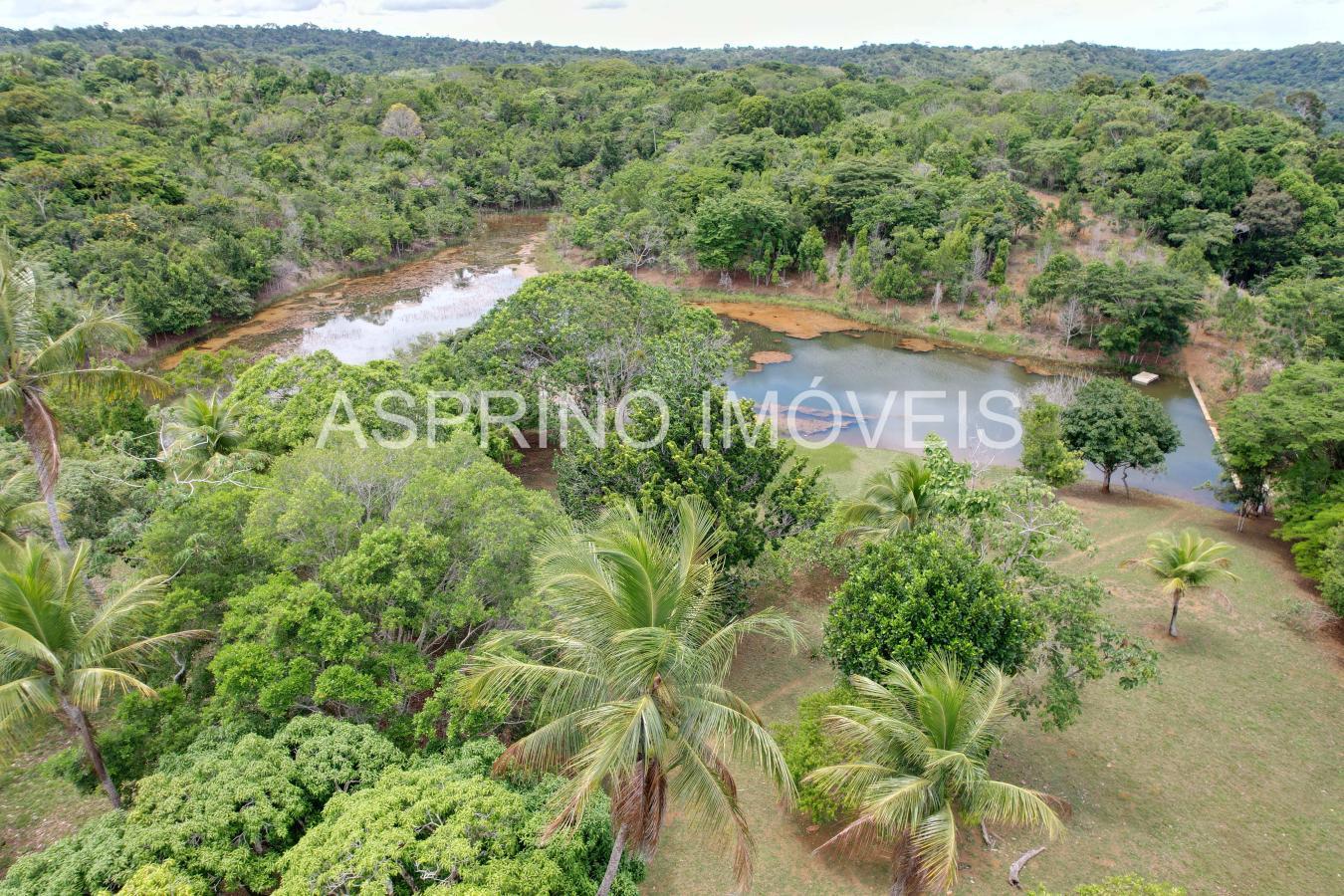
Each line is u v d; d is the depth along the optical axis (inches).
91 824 527.5
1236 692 846.5
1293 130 3344.0
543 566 499.2
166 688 669.3
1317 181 2822.3
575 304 1427.2
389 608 653.9
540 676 454.6
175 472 1034.1
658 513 847.7
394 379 1211.9
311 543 692.7
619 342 1430.9
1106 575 1081.4
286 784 530.3
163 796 517.0
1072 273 2133.4
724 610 877.8
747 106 3944.4
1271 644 924.6
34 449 743.7
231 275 2383.1
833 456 1524.4
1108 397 1344.7
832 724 559.5
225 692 597.0
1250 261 2460.6
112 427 1208.8
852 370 2097.7
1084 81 4426.7
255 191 2920.8
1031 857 641.6
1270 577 1063.6
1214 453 1288.1
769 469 976.3
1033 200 2659.9
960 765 472.7
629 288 1536.7
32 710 564.4
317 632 620.1
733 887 621.3
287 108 4338.1
